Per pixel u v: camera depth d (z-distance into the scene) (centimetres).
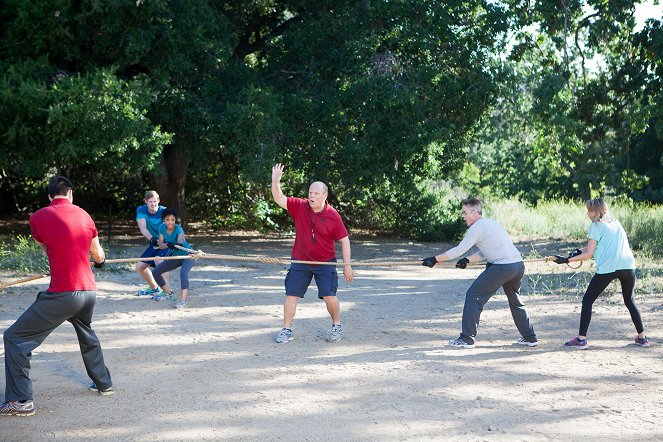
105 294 1009
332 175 1816
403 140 1708
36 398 571
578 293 1068
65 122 1307
